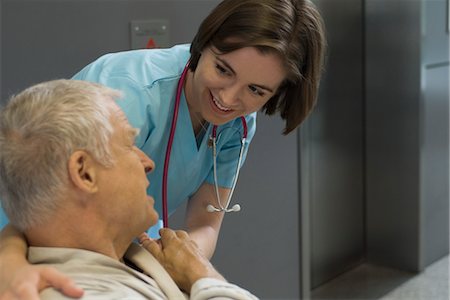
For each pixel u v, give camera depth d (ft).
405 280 11.85
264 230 9.85
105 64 5.17
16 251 3.76
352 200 12.14
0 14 7.06
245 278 9.78
